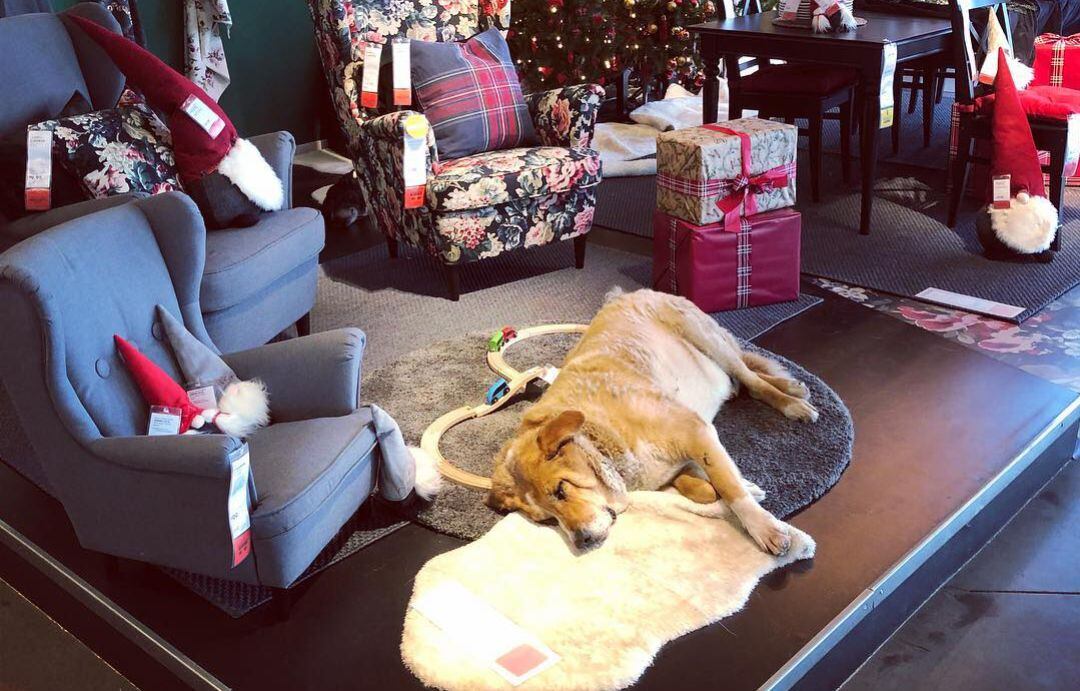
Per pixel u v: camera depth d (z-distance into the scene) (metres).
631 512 2.38
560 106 3.96
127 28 4.45
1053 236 3.79
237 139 3.35
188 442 2.00
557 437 2.21
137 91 3.56
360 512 2.52
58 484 2.21
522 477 2.30
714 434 2.36
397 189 3.83
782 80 4.50
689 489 2.40
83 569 2.40
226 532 2.03
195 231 2.49
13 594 2.56
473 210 3.67
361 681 2.00
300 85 6.00
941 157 5.11
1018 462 2.57
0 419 3.13
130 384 2.26
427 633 2.08
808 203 4.62
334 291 4.00
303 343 2.45
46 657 2.32
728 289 3.51
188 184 3.28
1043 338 3.27
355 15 4.03
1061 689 2.01
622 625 2.07
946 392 2.94
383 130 3.71
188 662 2.08
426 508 2.51
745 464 2.57
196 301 2.55
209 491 2.00
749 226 3.44
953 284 3.69
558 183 3.79
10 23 3.39
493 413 2.91
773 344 3.29
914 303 3.57
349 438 2.27
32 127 3.12
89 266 2.23
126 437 2.10
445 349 3.34
